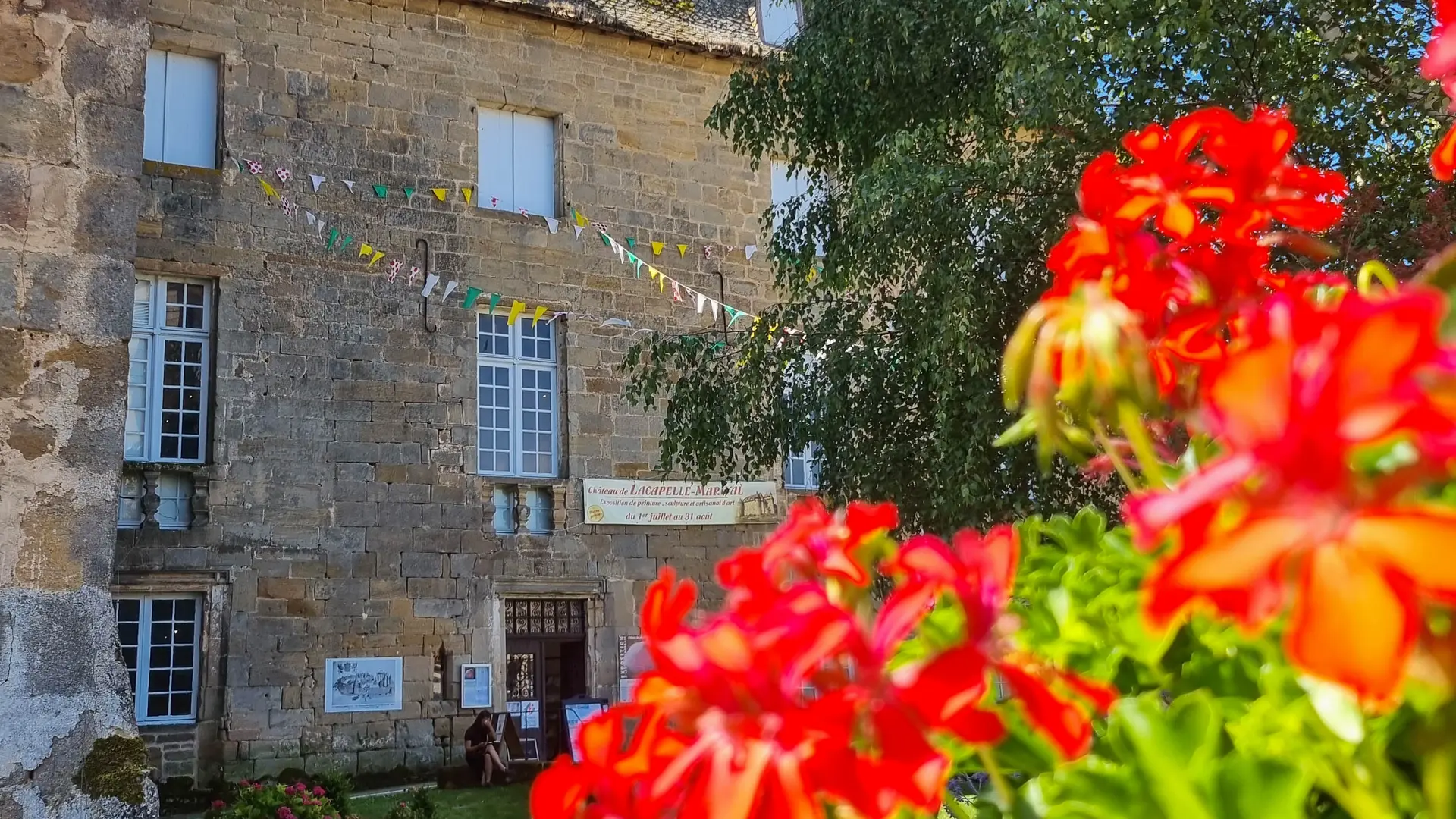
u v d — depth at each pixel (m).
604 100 16.41
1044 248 8.08
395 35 15.12
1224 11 7.23
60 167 4.49
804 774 0.63
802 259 10.58
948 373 8.05
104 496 4.37
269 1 14.39
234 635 13.07
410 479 14.31
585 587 15.24
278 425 13.67
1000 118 8.97
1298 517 0.55
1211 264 1.12
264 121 14.14
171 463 13.13
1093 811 0.76
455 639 14.27
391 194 14.77
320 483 13.80
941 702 0.65
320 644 13.52
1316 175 1.13
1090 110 7.70
